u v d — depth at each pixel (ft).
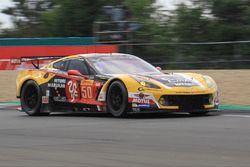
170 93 52.31
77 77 59.57
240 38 168.76
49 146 37.40
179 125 47.11
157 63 116.57
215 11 175.22
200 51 112.37
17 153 34.88
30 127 49.52
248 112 58.85
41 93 62.95
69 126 49.24
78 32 199.52
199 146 35.45
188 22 177.58
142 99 52.85
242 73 89.10
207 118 52.80
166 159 31.35
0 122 55.11
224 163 29.71
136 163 30.45
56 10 204.03
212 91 54.80
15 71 114.83
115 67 58.85
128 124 49.01
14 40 119.85
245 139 37.88
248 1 173.06
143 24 165.27
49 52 119.65
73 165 30.35
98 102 56.95
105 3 198.59
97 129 46.01
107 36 134.92
